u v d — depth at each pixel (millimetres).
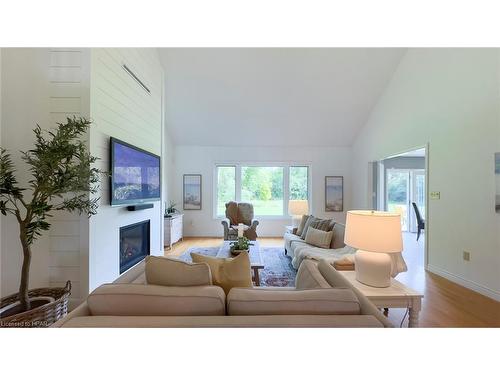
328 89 4824
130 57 3074
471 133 2939
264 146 6367
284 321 932
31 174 2217
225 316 969
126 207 2975
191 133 5934
